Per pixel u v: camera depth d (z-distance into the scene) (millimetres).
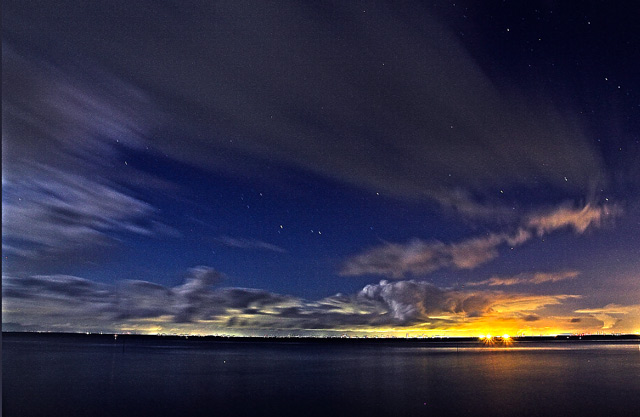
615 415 16062
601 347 114500
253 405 17844
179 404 17953
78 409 16625
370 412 16578
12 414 15680
